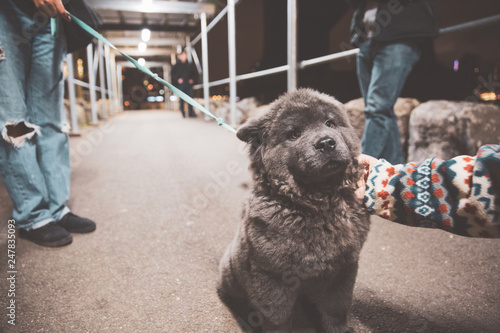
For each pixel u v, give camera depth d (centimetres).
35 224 273
